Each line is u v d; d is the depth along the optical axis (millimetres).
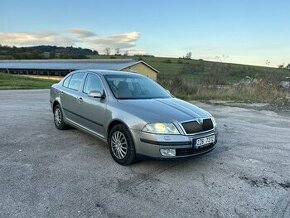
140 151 4660
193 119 4797
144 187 4188
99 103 5547
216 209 3660
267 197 4035
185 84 18953
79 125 6332
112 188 4121
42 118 8852
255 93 18594
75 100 6352
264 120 10461
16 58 90750
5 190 3949
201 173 4793
